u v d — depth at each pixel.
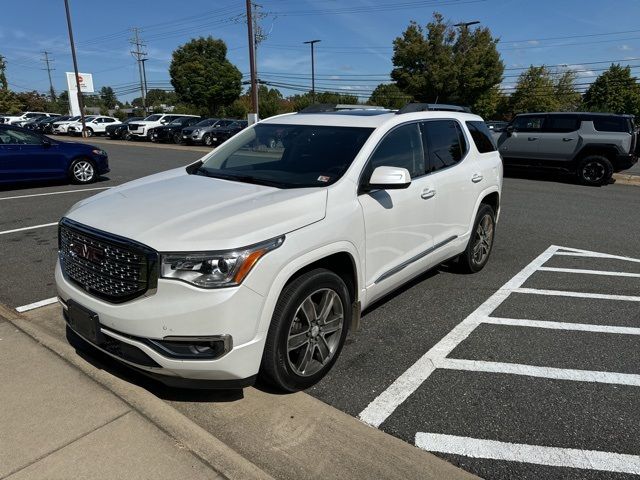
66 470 2.42
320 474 2.51
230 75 45.16
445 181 4.52
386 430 2.88
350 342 3.94
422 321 4.35
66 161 11.66
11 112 57.75
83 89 55.06
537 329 4.22
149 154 21.19
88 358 3.42
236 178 3.78
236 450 2.67
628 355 3.80
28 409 2.87
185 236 2.68
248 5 23.03
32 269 5.50
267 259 2.73
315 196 3.22
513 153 14.44
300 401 3.13
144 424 2.77
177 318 2.60
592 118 13.25
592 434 2.87
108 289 2.85
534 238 7.43
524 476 2.55
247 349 2.73
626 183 13.86
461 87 37.31
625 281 5.47
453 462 2.63
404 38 37.50
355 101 69.75
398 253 3.94
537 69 59.97
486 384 3.37
